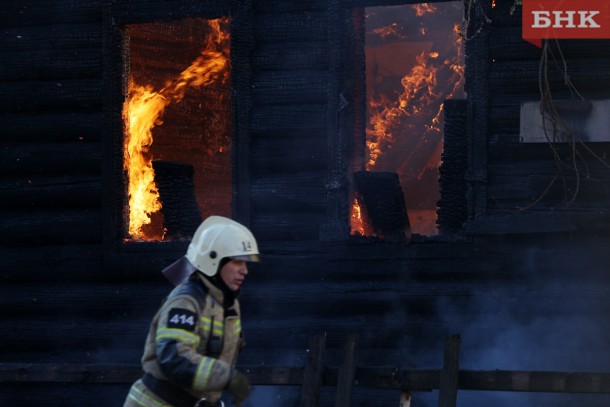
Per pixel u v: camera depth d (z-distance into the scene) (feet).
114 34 41.27
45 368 28.22
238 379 17.93
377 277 38.06
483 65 36.60
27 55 42.78
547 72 35.76
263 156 39.65
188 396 18.88
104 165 41.11
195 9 39.99
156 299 40.19
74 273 41.55
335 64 38.34
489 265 36.45
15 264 42.19
